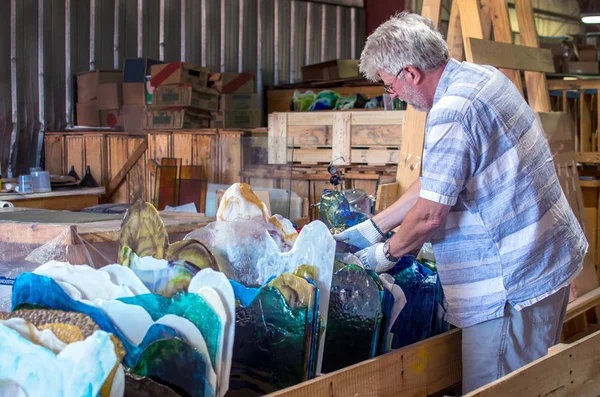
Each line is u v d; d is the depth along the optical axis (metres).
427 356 1.91
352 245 2.10
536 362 1.75
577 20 12.61
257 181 3.81
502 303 1.92
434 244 2.00
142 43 7.54
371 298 1.78
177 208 3.21
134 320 1.37
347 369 1.62
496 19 3.43
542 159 1.95
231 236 1.78
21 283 1.41
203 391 1.35
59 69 6.84
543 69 3.53
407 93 1.96
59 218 2.29
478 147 1.82
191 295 1.40
